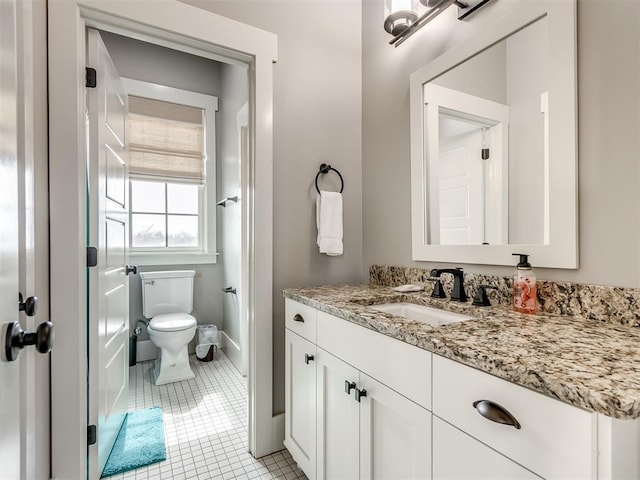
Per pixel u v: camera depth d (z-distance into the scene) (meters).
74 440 1.24
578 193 0.97
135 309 2.86
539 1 1.07
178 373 2.47
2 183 0.54
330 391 1.22
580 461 0.52
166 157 2.99
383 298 1.39
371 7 1.91
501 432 0.64
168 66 3.01
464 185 1.33
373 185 1.88
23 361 0.71
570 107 0.98
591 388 0.51
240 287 2.60
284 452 1.66
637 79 0.86
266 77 1.64
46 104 1.21
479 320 0.95
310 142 1.81
